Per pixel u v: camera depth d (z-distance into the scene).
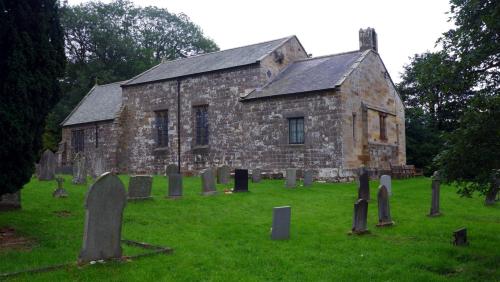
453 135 8.41
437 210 15.00
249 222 13.64
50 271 8.12
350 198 18.59
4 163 10.58
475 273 8.48
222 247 10.48
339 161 25.50
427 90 9.45
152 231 12.14
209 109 32.22
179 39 66.81
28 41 10.69
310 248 10.45
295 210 15.86
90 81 55.19
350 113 26.62
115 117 37.19
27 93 10.72
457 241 10.70
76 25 57.75
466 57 8.38
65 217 13.66
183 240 11.11
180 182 18.44
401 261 9.29
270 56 30.97
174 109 34.31
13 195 14.29
